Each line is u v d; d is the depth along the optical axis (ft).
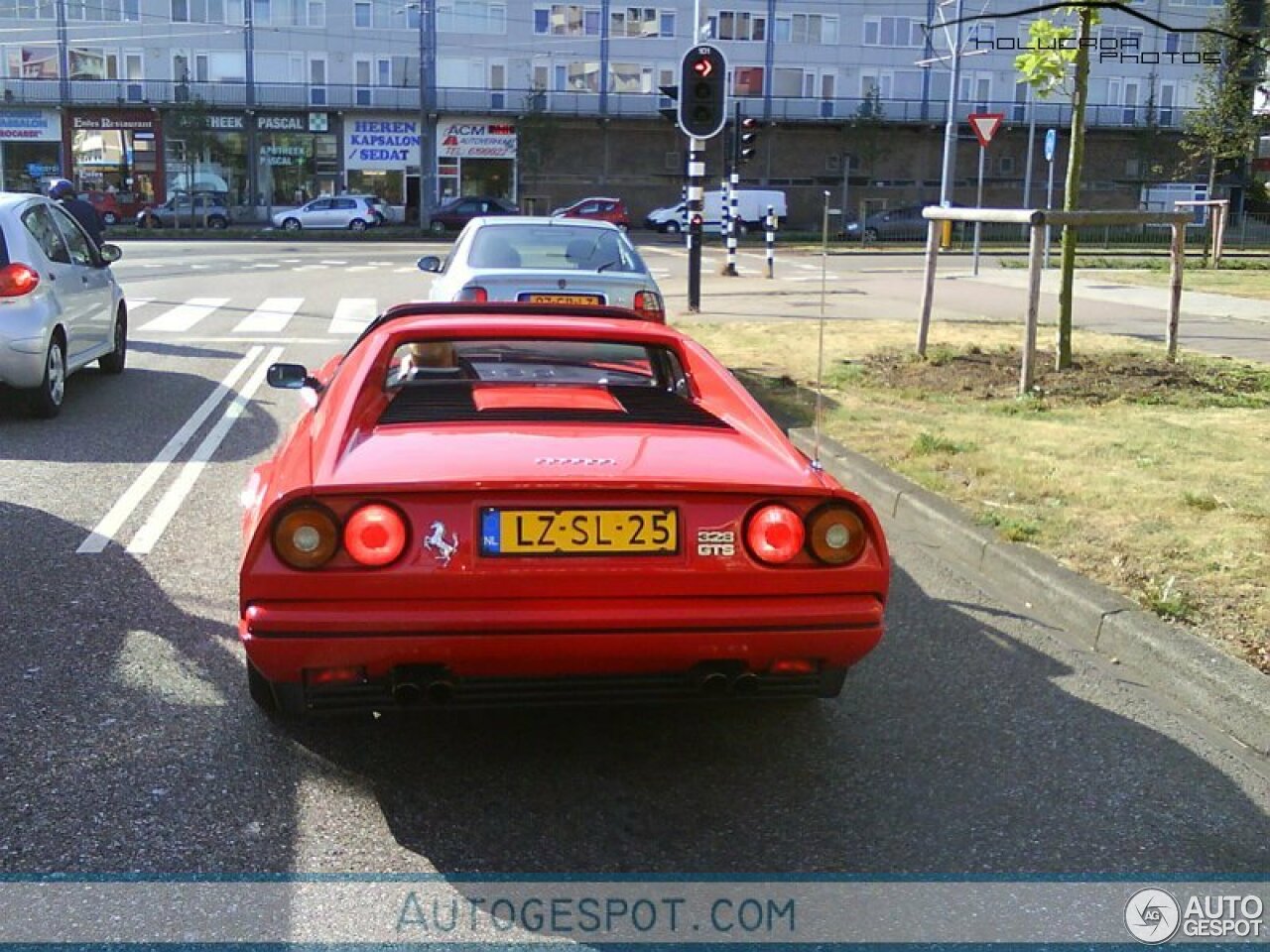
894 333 45.96
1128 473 23.44
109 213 170.91
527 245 31.94
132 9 175.83
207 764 12.55
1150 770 12.90
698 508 11.23
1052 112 200.34
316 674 10.93
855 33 193.57
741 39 190.90
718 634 11.16
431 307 17.16
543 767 12.76
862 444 26.14
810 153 199.72
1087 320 52.54
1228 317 54.34
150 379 36.76
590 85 188.14
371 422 13.07
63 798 11.72
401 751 13.01
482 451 11.93
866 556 11.53
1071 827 11.69
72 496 22.85
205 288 67.92
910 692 14.85
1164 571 17.83
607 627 10.96
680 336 16.06
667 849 11.19
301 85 180.45
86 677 14.58
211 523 21.30
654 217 170.40
